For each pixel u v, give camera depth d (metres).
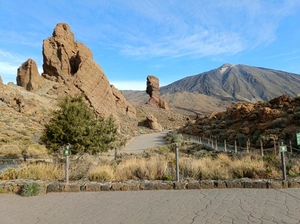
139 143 43.28
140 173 9.03
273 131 20.62
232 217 4.73
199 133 39.28
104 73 73.38
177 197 6.31
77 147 14.70
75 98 16.44
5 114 34.91
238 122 32.03
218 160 12.26
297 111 23.28
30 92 53.59
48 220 4.99
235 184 7.11
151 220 4.75
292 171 8.78
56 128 14.94
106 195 6.75
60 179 8.71
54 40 70.62
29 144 24.50
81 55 70.19
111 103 73.81
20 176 8.88
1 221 5.01
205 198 6.11
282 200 5.74
